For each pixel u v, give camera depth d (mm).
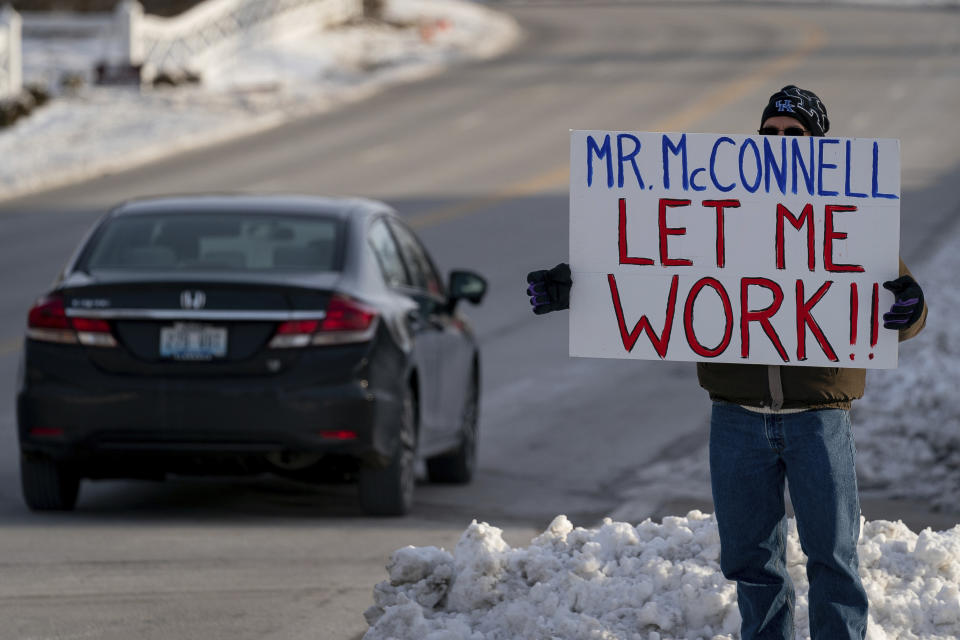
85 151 104062
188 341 23531
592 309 14250
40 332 23938
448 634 15609
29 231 73125
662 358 14117
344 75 152375
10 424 34375
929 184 89500
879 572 16438
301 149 108000
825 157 13914
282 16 166125
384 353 24109
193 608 18484
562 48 173375
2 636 17141
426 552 16859
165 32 144000
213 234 25516
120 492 27469
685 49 171125
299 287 23641
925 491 27562
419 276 28703
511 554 16891
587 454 31797
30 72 132750
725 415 13656
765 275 13969
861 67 153000
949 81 141375
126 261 25000
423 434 26219
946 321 48000
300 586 19688
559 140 111062
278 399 23297
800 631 15852
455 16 199875
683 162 14117
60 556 21203
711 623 15766
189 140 111875
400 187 90125
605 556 17078
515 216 79188
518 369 43969
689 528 17797
